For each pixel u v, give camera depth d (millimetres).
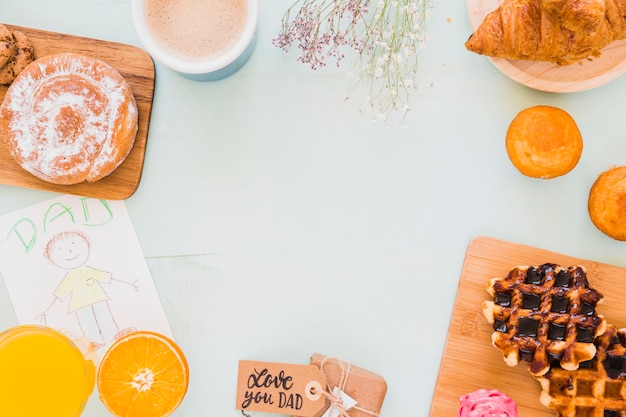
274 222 756
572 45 665
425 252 754
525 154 715
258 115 753
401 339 754
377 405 724
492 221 753
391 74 750
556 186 751
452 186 754
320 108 753
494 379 735
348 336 756
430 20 747
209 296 756
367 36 717
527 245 732
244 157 755
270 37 749
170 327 753
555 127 706
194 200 754
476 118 752
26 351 685
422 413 753
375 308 756
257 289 756
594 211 730
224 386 756
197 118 752
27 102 706
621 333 711
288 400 715
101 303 749
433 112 753
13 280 745
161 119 751
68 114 703
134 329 750
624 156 750
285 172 755
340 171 755
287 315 756
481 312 734
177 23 685
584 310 691
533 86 727
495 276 734
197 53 689
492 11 727
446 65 751
